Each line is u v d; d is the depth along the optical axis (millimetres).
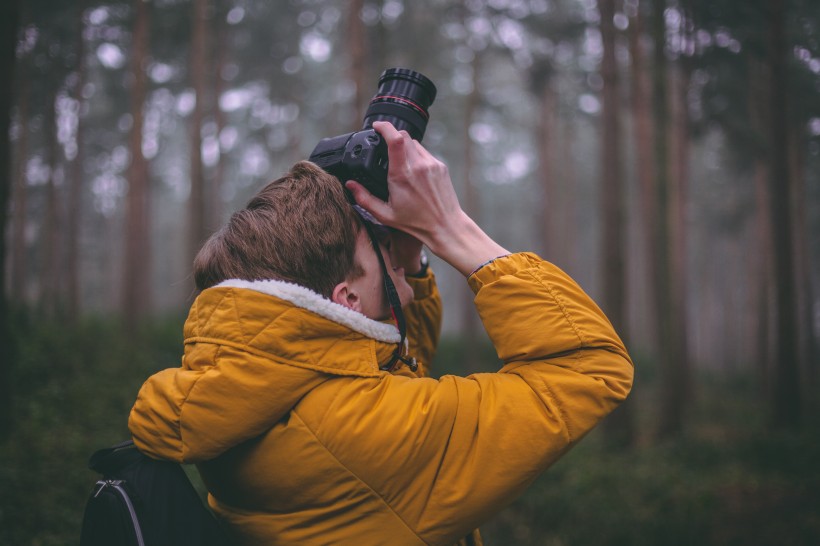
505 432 820
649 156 17750
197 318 898
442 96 28078
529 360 873
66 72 18000
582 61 25625
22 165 16578
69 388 7668
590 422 829
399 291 984
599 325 873
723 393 20875
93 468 919
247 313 848
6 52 5469
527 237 47219
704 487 7457
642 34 15859
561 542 5926
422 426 827
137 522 833
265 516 880
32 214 24031
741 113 16500
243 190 35656
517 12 20234
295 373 833
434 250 895
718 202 31453
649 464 8891
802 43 14742
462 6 19750
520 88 35750
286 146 30234
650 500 6961
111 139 27375
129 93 23656
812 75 15266
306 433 832
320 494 840
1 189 5594
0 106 5461
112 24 19547
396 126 913
